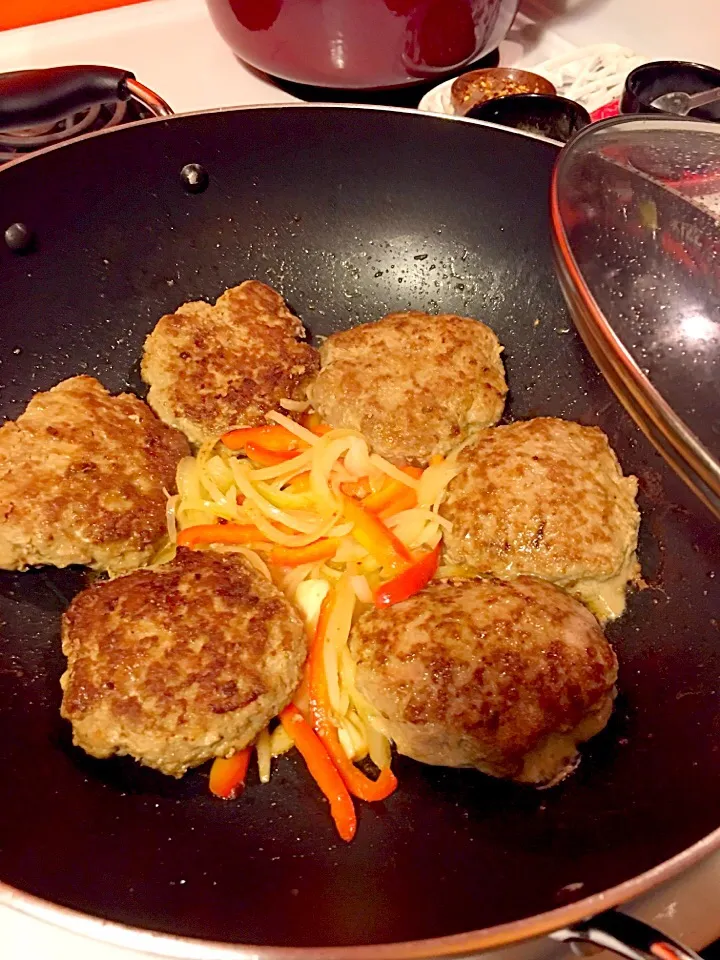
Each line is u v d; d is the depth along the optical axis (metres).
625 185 0.25
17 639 0.30
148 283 0.38
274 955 0.19
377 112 0.36
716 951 0.28
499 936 0.20
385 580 0.33
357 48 0.42
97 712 0.27
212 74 0.50
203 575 0.30
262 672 0.28
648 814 0.25
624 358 0.22
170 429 0.36
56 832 0.24
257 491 0.35
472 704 0.27
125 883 0.23
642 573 0.32
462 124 0.36
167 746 0.26
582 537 0.31
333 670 0.31
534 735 0.27
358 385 0.36
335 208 0.39
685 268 0.23
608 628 0.32
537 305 0.38
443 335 0.37
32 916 0.21
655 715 0.28
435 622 0.29
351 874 0.25
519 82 0.47
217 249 0.39
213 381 0.36
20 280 0.34
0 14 0.52
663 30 0.56
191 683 0.27
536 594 0.30
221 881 0.24
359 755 0.29
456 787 0.28
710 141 0.27
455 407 0.36
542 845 0.25
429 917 0.22
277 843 0.26
